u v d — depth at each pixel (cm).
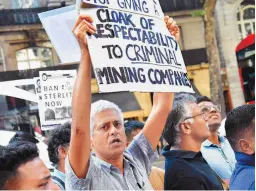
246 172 269
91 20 252
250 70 1457
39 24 1917
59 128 372
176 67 291
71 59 393
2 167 219
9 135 541
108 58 253
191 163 302
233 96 1977
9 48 1900
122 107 1791
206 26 1717
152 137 306
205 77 1966
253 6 2000
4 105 1761
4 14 1895
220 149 398
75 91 247
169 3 1984
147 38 277
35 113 1777
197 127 314
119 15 265
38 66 1909
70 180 250
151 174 362
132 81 260
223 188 312
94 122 267
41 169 225
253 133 272
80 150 246
